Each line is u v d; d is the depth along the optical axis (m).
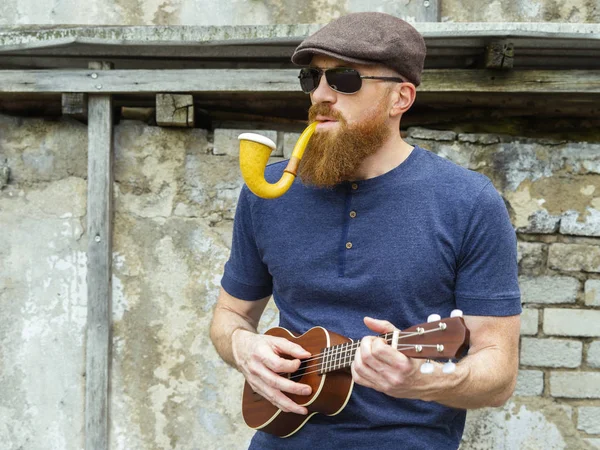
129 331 3.63
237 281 2.39
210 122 3.84
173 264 3.63
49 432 3.64
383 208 2.03
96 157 3.57
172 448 3.61
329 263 2.06
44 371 3.65
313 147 2.04
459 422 2.13
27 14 4.08
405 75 2.05
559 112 3.63
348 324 2.04
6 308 3.66
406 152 2.10
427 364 1.66
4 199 3.68
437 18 3.96
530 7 3.96
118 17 4.06
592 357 3.46
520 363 3.47
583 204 3.46
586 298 3.47
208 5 4.04
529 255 3.49
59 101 3.75
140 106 3.84
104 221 3.59
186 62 3.66
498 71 3.34
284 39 3.27
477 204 1.98
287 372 2.09
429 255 1.96
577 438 3.44
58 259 3.66
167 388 3.62
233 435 3.60
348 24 2.04
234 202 3.62
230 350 2.29
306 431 2.09
